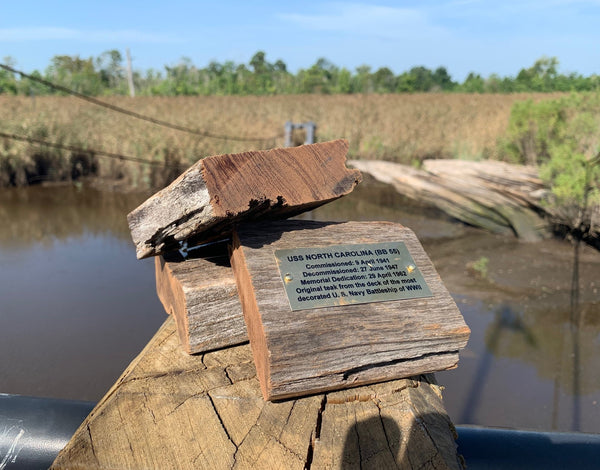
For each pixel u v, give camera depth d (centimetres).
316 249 185
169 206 168
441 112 1889
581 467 155
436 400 168
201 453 138
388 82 4366
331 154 187
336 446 140
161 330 208
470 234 997
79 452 139
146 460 136
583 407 431
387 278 184
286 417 151
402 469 134
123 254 830
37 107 1794
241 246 178
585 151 894
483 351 530
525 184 923
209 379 168
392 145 1573
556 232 943
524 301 652
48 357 504
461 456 148
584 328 577
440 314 178
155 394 160
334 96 2708
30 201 1184
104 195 1262
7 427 163
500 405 433
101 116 1677
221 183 159
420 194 1062
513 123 1055
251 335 172
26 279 715
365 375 164
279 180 173
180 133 1495
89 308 620
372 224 207
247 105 2158
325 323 163
